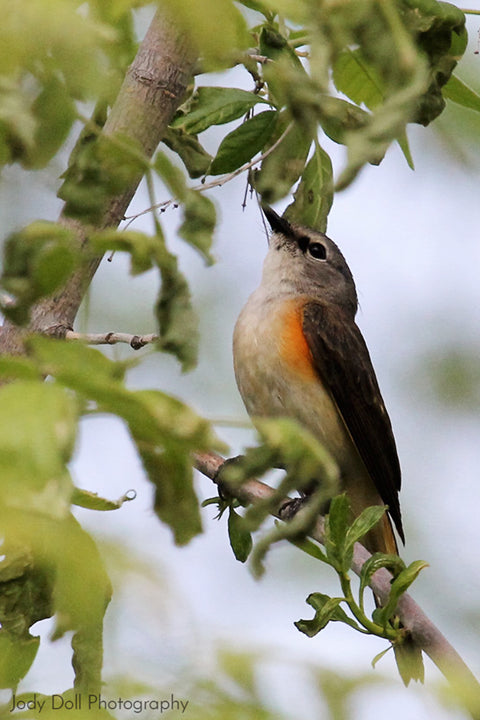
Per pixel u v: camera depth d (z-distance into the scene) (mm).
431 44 6117
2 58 3045
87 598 2844
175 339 4613
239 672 3082
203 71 5957
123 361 3482
